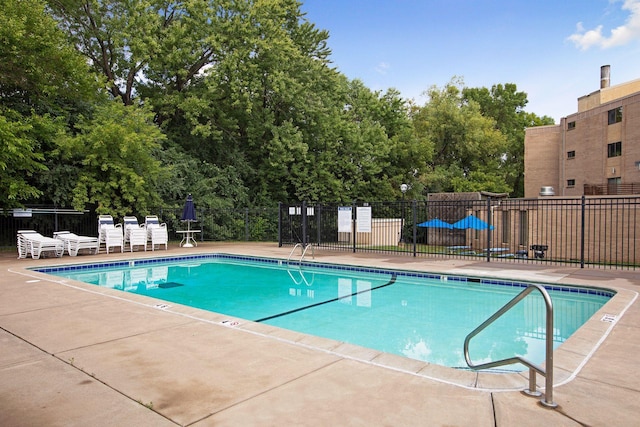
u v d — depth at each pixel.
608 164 30.89
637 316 5.80
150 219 17.38
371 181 30.81
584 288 8.41
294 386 3.43
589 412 2.97
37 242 12.82
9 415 2.93
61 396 3.24
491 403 3.12
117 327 5.26
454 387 3.43
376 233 21.88
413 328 6.59
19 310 6.19
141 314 5.94
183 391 3.34
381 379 3.59
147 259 13.47
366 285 10.26
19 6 14.38
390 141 31.98
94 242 14.43
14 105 15.99
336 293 9.38
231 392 3.32
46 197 17.59
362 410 3.00
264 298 8.89
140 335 4.91
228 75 22.86
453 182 38.19
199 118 23.69
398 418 2.88
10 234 17.56
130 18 20.80
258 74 22.92
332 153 27.62
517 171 47.28
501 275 9.73
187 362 4.01
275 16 23.91
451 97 44.19
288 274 11.97
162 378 3.61
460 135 41.12
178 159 21.36
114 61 22.64
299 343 4.61
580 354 4.25
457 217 26.28
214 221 22.12
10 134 12.60
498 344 5.75
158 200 18.62
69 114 17.27
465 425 2.78
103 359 4.09
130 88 22.89
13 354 4.25
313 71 26.30
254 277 11.49
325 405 3.09
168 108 22.55
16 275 9.54
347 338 6.07
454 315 7.39
